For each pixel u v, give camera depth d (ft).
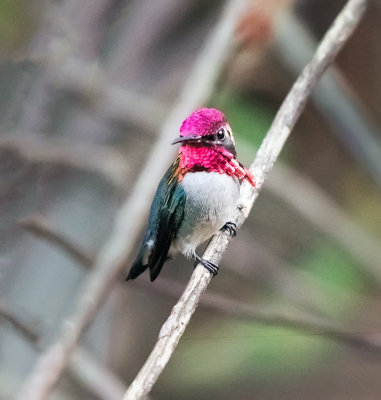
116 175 7.20
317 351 7.19
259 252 7.34
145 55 7.29
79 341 7.04
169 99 7.27
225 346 7.22
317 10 7.36
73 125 7.24
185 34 7.30
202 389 7.32
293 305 7.24
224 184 6.89
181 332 6.78
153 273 6.95
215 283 7.35
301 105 6.91
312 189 7.30
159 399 7.30
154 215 6.93
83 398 7.16
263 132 7.23
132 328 7.35
